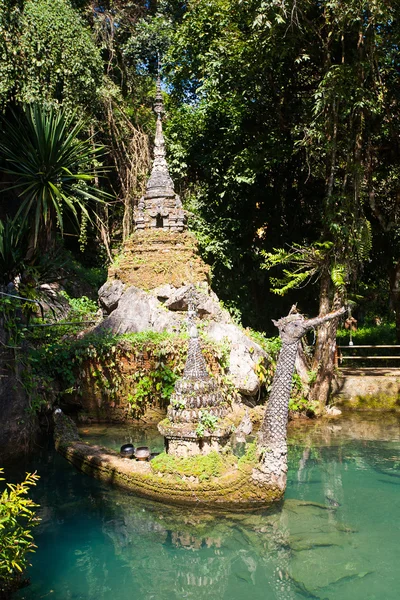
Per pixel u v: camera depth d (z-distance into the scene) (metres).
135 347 9.64
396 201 13.23
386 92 11.88
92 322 11.00
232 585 4.13
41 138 8.55
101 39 16.83
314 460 7.36
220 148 14.47
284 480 5.51
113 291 11.55
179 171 15.09
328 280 10.86
